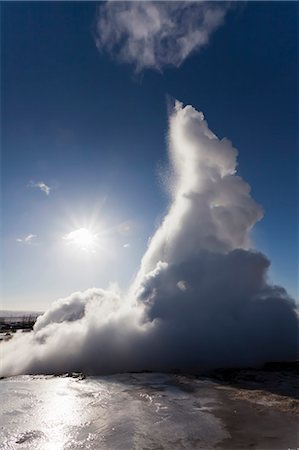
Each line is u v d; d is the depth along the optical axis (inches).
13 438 495.2
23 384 802.2
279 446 465.4
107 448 461.7
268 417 570.6
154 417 572.7
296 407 618.5
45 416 583.2
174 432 511.5
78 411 606.9
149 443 475.5
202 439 488.4
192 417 572.4
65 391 736.3
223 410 604.7
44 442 482.0
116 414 589.3
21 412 602.5
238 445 467.5
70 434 507.8
